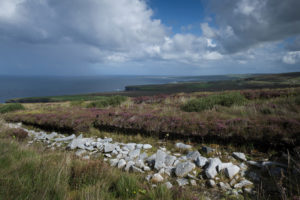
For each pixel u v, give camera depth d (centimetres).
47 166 332
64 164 339
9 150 419
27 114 1344
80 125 848
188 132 598
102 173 328
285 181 308
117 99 1501
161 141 620
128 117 812
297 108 695
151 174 384
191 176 359
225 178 348
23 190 246
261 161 403
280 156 409
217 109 881
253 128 499
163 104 1251
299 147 390
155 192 272
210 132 556
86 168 331
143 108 1095
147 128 686
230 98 1002
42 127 1053
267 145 461
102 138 725
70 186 296
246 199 277
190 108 929
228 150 485
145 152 528
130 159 475
